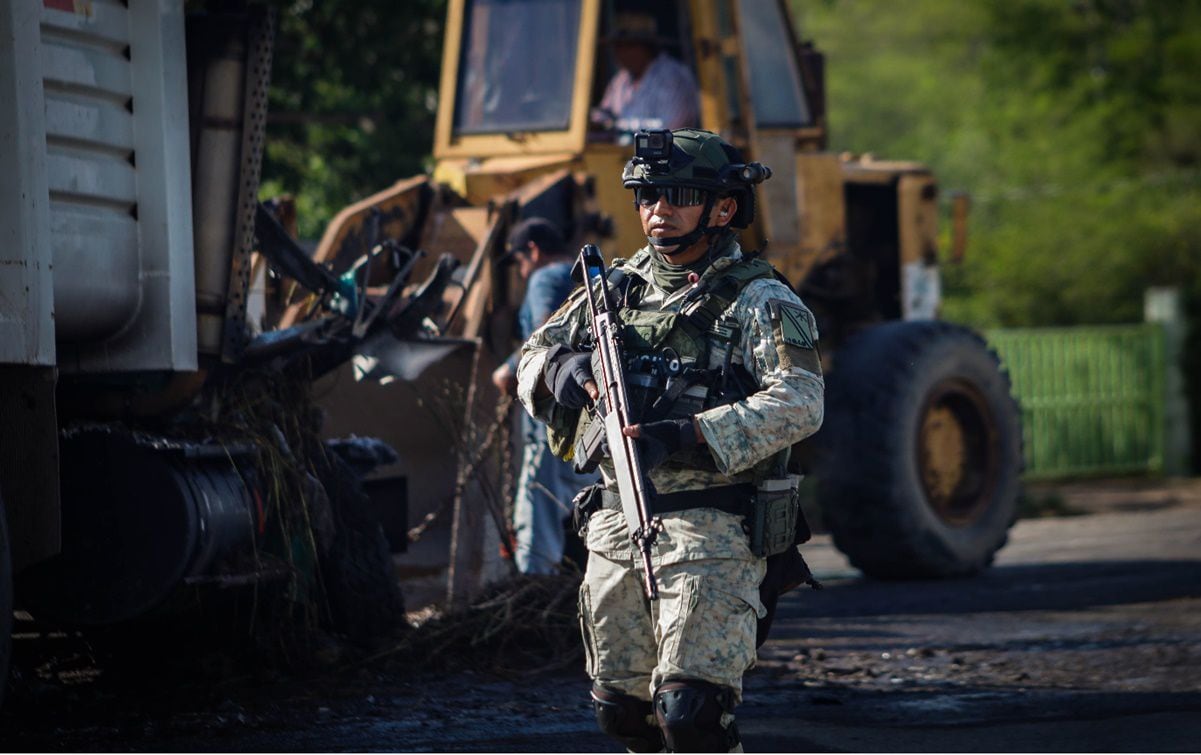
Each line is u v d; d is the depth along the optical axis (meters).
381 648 15.82
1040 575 25.02
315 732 13.05
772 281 9.27
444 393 18.30
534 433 17.41
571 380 9.41
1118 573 24.86
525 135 22.05
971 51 90.69
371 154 39.69
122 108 13.33
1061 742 12.91
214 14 14.21
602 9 23.11
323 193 40.47
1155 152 72.69
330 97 39.78
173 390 14.22
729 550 8.99
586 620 9.45
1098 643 18.08
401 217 20.69
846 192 26.70
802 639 18.58
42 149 11.88
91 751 12.05
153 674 14.93
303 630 15.40
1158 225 60.88
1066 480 50.09
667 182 9.20
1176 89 69.88
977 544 24.69
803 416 8.91
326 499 15.52
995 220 67.62
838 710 14.40
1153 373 51.88
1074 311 61.06
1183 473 51.66
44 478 11.93
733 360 9.19
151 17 13.45
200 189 14.12
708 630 8.91
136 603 13.55
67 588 13.68
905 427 23.62
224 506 13.98
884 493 23.55
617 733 9.46
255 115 14.28
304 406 15.82
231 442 14.52
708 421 8.85
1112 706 14.48
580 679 15.58
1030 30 71.44
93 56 12.97
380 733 13.05
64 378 13.76
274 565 14.71
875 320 26.06
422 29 38.00
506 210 19.48
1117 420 51.34
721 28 22.34
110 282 13.12
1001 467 25.14
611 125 22.30
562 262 18.25
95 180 12.95
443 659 15.91
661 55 22.19
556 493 17.41
